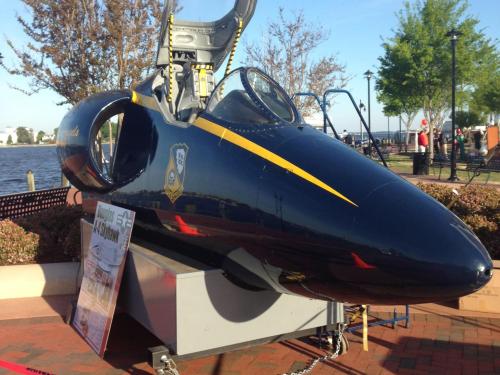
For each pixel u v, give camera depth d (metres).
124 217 4.44
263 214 3.37
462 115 47.91
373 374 4.26
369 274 2.92
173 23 5.20
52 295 6.50
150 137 4.81
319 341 4.79
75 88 14.96
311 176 3.29
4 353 4.79
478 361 4.46
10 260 7.00
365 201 3.05
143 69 15.37
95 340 4.59
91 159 5.32
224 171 3.70
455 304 5.88
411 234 2.84
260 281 3.70
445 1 30.89
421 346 4.79
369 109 28.52
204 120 4.15
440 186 7.56
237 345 3.96
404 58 30.88
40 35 14.90
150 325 4.11
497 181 17.25
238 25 5.26
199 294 3.74
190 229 4.02
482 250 2.84
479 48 31.48
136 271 4.36
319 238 3.08
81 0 14.49
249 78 4.13
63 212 8.22
